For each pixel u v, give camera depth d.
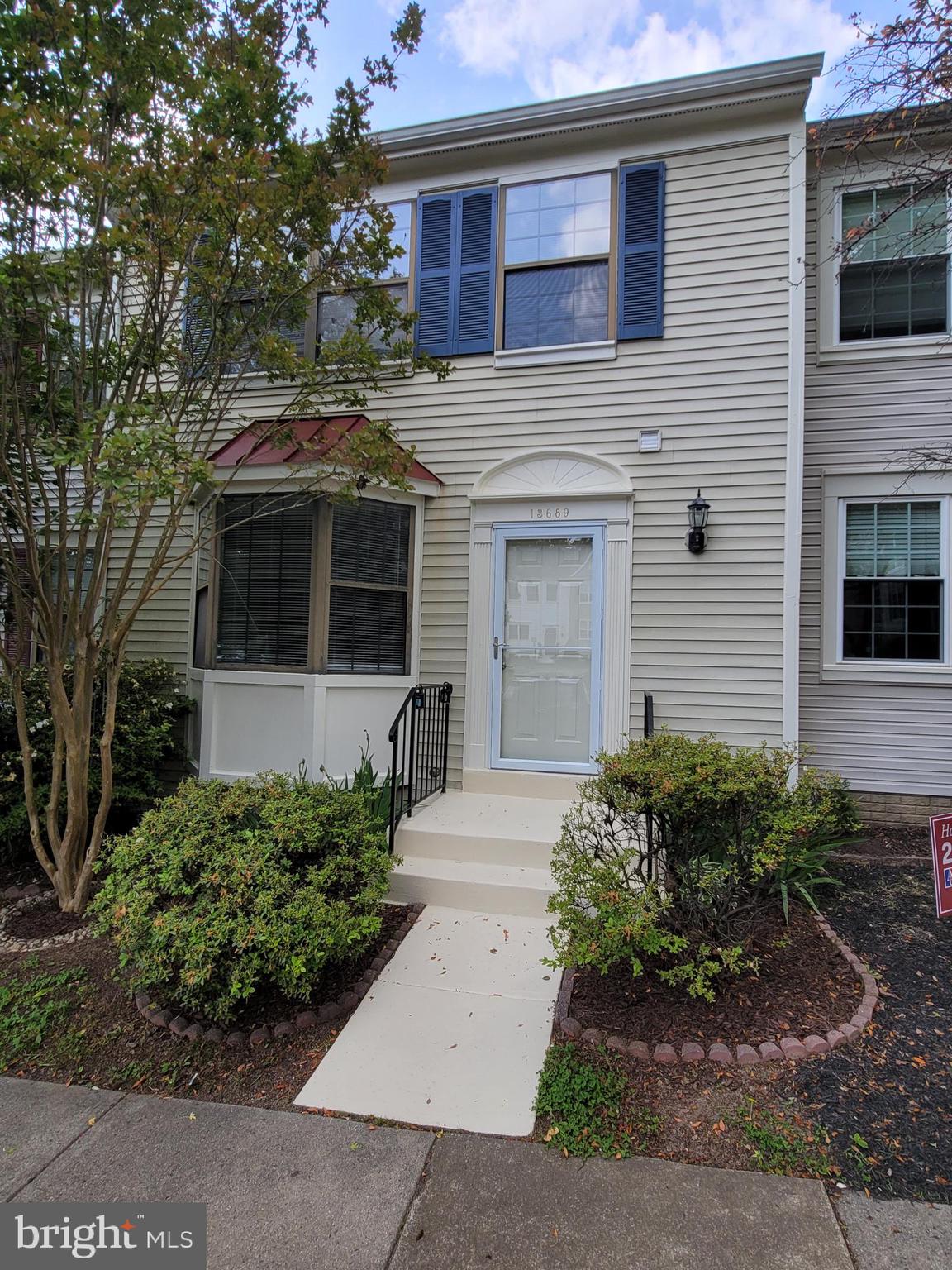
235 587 5.42
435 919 3.93
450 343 5.91
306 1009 3.07
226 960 2.87
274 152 4.19
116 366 4.46
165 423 3.82
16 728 5.16
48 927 3.97
